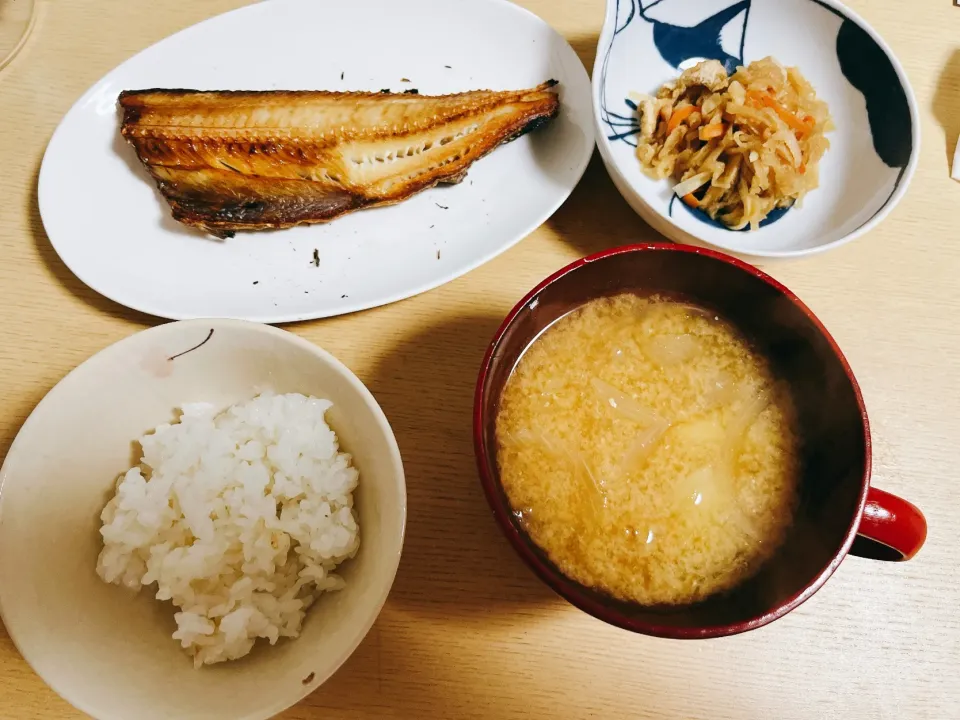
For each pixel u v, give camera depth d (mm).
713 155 330
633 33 348
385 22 348
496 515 211
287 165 315
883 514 216
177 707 220
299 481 258
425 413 292
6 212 310
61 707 247
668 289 268
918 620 276
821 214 333
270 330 251
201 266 309
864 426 225
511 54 352
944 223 337
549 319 263
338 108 320
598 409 258
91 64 339
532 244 325
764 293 250
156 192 318
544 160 336
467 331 306
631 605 234
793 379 260
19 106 328
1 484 227
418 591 268
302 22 343
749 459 255
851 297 322
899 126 327
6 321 294
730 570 242
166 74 333
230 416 271
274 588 254
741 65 362
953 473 298
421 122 323
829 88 354
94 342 295
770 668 268
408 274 310
